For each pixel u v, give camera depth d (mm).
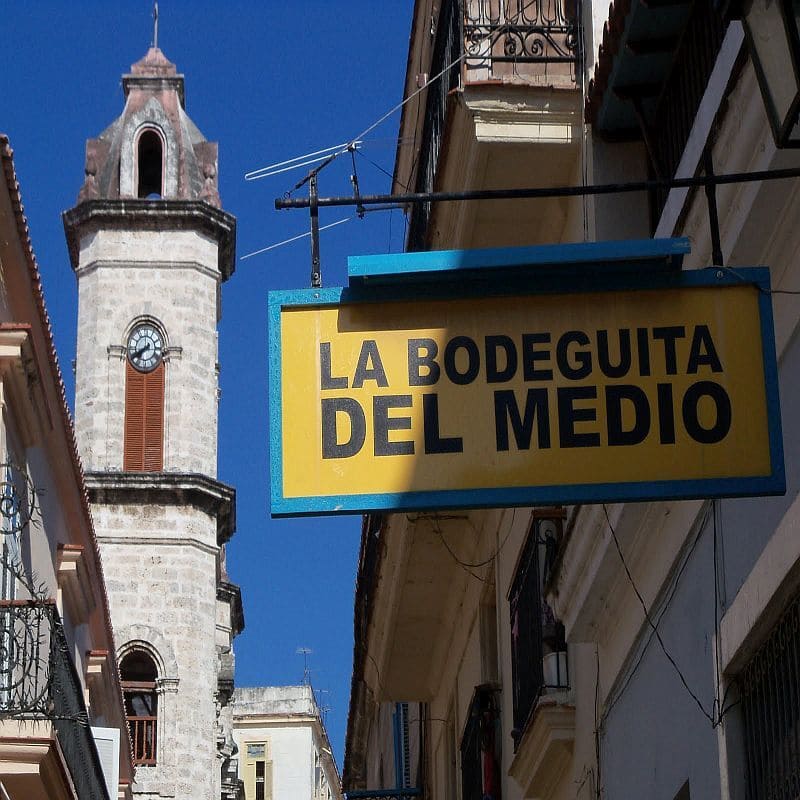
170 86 111250
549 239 29469
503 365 17016
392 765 71625
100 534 98625
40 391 35219
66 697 33375
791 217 18375
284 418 17047
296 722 156125
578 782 29156
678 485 16484
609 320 17031
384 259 17188
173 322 103938
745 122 18266
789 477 18438
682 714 22297
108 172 107250
